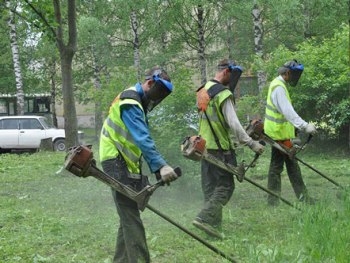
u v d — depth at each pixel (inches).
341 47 630.5
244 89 1069.1
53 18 530.9
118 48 1156.5
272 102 337.1
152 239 271.0
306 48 662.5
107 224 315.9
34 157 741.3
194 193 381.7
